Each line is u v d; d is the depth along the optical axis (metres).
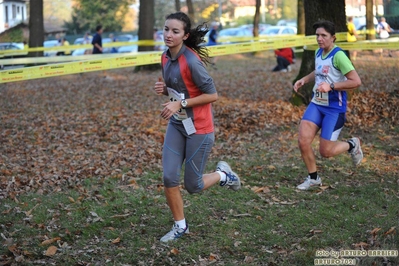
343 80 5.77
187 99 4.43
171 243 4.64
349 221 4.98
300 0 20.56
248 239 4.70
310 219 5.06
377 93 10.24
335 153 5.89
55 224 5.16
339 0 10.22
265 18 44.19
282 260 4.27
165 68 4.52
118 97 13.41
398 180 6.09
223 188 6.04
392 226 4.76
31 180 6.50
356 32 14.93
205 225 5.03
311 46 10.27
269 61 23.53
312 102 5.98
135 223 5.15
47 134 9.28
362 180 6.24
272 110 10.16
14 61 11.73
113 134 9.01
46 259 4.42
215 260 4.32
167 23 4.34
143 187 6.25
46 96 14.12
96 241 4.77
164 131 9.05
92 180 6.56
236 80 16.47
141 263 4.30
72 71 8.43
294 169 6.73
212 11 39.34
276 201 5.64
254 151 7.66
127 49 29.53
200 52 4.56
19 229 5.03
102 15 46.69
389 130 8.48
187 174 4.67
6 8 36.50
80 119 10.49
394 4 12.83
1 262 4.33
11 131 9.61
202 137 4.56
